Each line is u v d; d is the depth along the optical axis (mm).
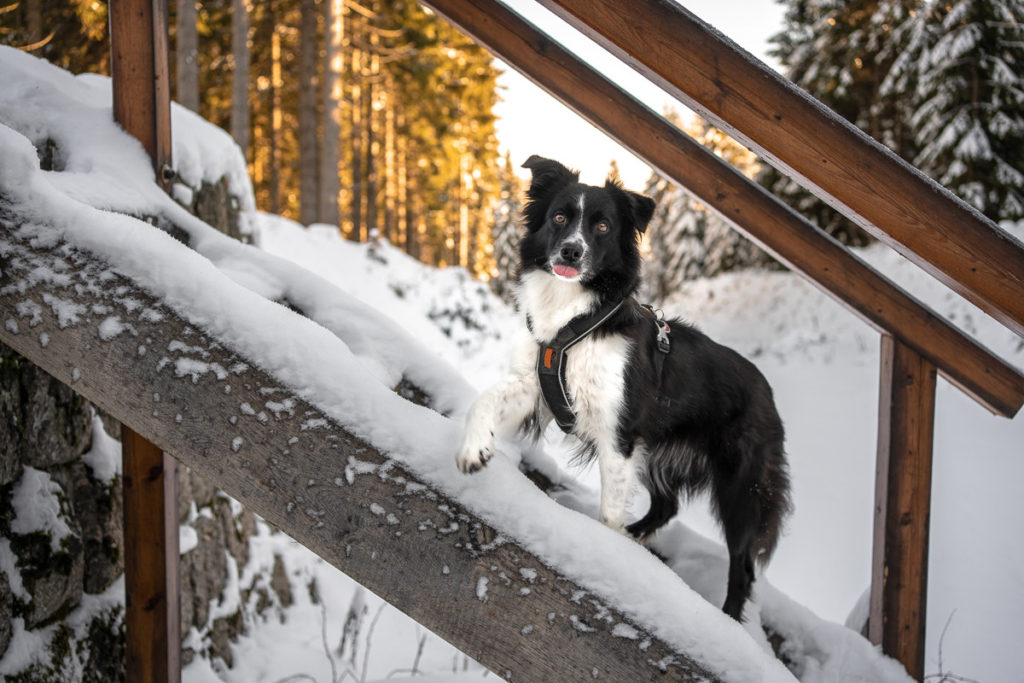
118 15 2715
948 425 6730
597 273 2338
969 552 4273
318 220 14406
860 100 15688
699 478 2635
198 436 1823
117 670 2684
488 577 1768
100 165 2578
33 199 1902
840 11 15445
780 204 2742
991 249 1802
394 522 1784
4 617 2240
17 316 1859
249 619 3711
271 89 17297
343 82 16781
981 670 3246
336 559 1811
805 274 2752
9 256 1861
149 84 2764
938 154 12695
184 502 3379
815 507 5570
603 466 2305
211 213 4023
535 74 2752
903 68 13484
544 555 1771
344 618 4090
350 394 1850
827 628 2723
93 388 1851
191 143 3898
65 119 2754
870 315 2729
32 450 2506
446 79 16281
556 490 2619
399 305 9344
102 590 2770
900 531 2758
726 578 2658
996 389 2732
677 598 1802
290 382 1829
